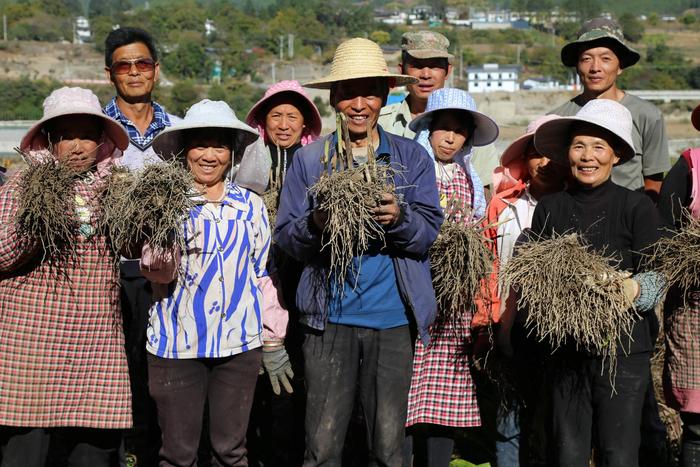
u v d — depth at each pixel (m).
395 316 5.16
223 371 5.21
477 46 178.25
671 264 5.13
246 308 5.20
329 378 5.17
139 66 6.63
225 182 5.39
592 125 5.40
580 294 4.96
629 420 5.15
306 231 4.93
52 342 4.93
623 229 5.29
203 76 109.62
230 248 5.16
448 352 5.77
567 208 5.45
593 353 5.17
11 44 120.06
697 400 5.25
